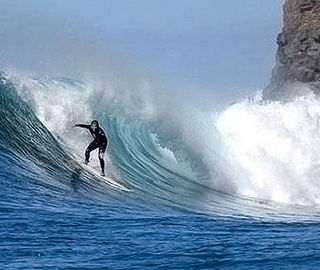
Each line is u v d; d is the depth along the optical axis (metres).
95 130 89.25
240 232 67.56
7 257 53.97
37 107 97.69
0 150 86.12
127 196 83.81
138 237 62.06
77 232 62.38
